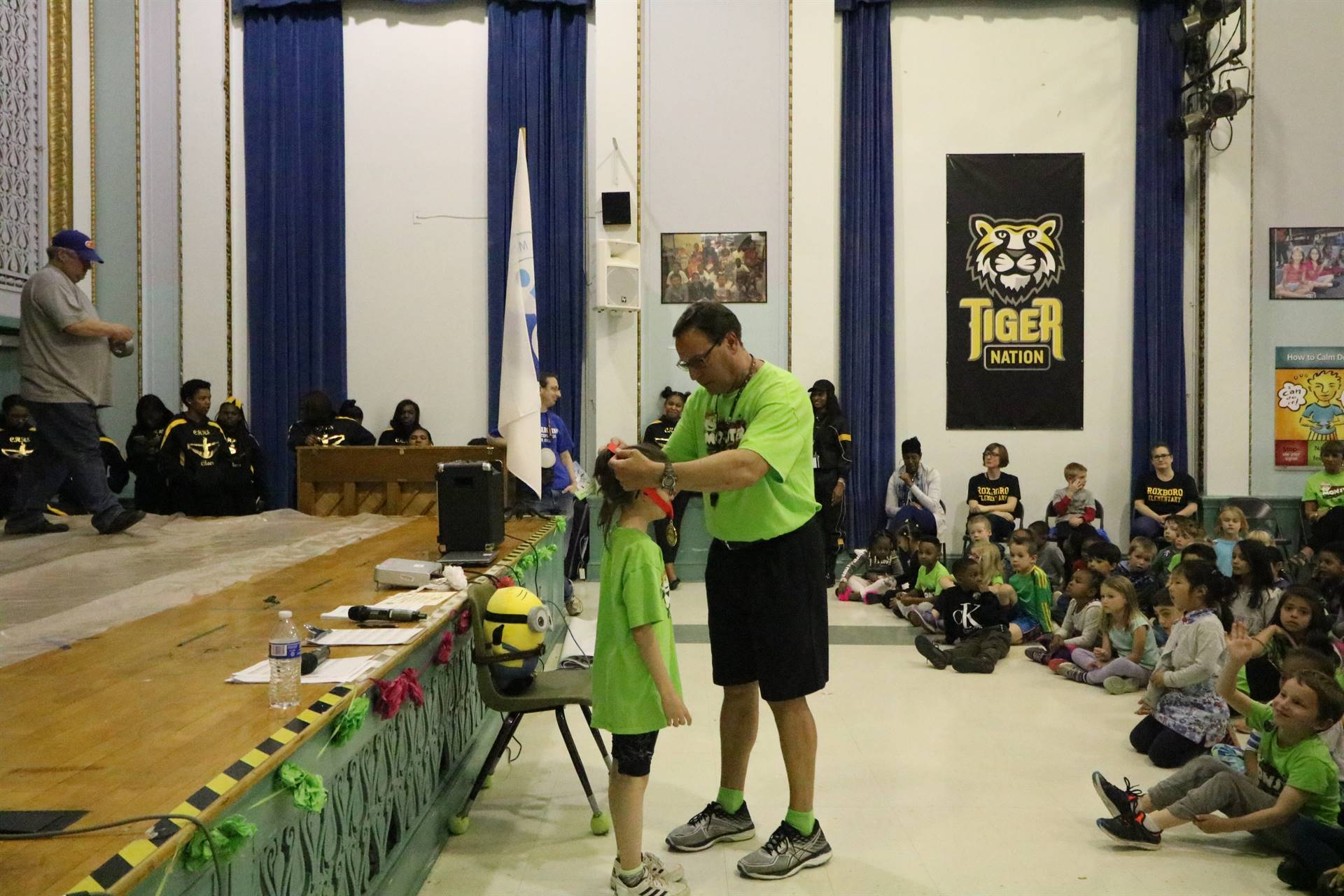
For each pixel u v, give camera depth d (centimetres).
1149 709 448
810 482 292
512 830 323
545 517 557
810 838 298
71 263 514
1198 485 834
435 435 846
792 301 823
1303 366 834
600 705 270
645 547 270
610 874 291
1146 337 834
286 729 186
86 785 160
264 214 828
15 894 124
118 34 801
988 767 387
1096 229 845
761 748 410
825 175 823
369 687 224
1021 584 611
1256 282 833
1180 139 822
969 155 844
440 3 830
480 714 371
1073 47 840
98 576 384
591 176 838
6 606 326
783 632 288
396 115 841
